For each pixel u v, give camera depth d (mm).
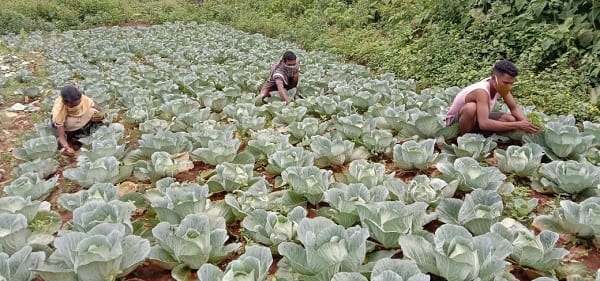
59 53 11148
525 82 6547
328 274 2389
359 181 3627
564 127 4371
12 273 2523
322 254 2361
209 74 8008
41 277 2648
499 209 3125
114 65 9688
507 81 4480
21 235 2926
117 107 6699
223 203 3443
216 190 3818
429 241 2793
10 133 5922
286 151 4066
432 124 4777
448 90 6160
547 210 3508
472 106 4586
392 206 2914
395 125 5258
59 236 2748
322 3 16094
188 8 19906
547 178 3836
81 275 2461
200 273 2355
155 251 2852
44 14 18438
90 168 3807
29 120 6391
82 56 10898
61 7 18812
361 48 10672
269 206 3402
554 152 4355
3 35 16062
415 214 3006
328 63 9773
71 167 4789
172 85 7078
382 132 4566
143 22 19406
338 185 3615
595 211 2961
